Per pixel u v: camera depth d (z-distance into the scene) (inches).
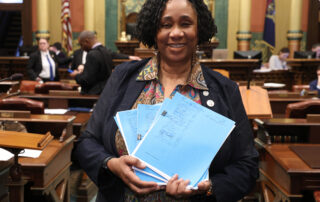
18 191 91.4
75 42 514.9
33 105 135.4
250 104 105.0
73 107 195.6
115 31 511.8
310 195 125.8
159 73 58.8
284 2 517.0
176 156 50.2
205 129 52.0
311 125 126.3
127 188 55.9
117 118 54.1
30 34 518.6
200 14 56.4
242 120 56.9
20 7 515.8
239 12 504.1
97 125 58.8
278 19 519.8
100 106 59.5
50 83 209.3
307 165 102.7
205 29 57.4
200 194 54.1
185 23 54.7
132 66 59.7
